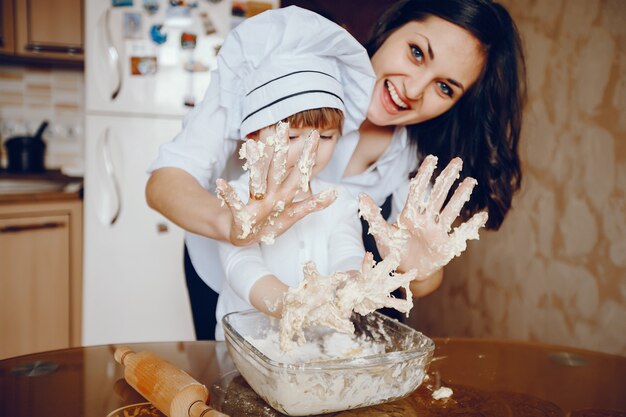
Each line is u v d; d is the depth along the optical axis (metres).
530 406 0.75
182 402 0.66
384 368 0.68
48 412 0.70
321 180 1.32
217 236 0.97
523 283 1.80
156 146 2.19
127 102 2.16
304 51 1.07
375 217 0.77
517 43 1.31
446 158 1.37
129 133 2.17
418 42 1.15
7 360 0.85
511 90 1.29
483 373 0.85
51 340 2.32
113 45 2.13
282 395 0.67
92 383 0.78
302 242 1.15
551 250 1.66
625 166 1.36
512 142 1.36
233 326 0.84
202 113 1.21
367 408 0.73
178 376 0.70
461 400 0.76
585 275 1.51
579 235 1.54
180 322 2.26
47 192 2.25
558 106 1.62
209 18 2.17
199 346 0.93
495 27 1.17
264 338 0.86
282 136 0.72
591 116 1.48
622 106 1.37
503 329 1.92
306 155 0.73
